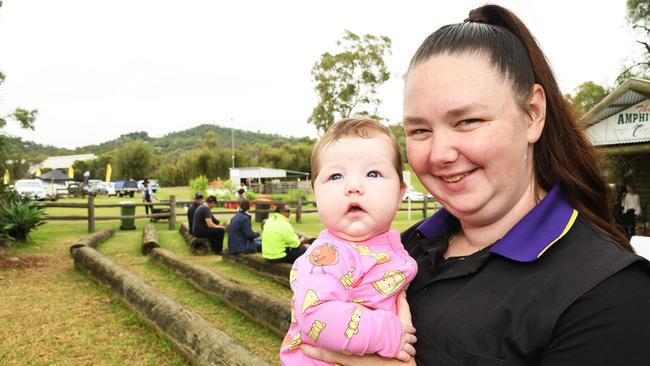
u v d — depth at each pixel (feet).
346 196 3.94
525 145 3.22
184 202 51.55
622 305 2.60
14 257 25.82
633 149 29.01
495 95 3.08
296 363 3.91
